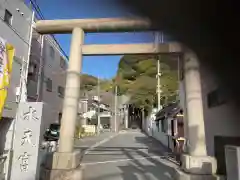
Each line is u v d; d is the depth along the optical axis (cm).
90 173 820
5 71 747
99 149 1619
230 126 590
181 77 858
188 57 694
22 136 588
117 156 1272
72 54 781
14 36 1241
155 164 1027
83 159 1145
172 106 1742
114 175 795
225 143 618
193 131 694
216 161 654
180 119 1267
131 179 743
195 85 697
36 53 1664
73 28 798
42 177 680
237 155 387
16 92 1238
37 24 810
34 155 584
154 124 2891
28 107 601
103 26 766
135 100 3950
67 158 695
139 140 2477
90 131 3469
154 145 1939
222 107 616
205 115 750
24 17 1369
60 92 2364
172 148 1472
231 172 404
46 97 1942
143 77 3516
